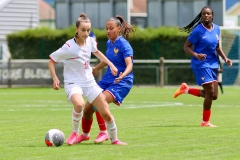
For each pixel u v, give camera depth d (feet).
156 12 385.50
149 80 335.06
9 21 404.98
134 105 195.83
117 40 105.09
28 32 352.69
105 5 393.09
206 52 127.13
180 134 111.65
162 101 215.92
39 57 353.31
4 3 403.34
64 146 97.19
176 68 332.39
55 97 243.40
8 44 354.74
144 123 133.39
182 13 379.14
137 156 85.51
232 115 152.66
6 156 86.63
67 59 97.40
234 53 333.42
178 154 87.20
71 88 97.04
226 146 95.14
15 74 324.39
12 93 272.72
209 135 109.70
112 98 102.73
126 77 103.91
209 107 125.59
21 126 129.29
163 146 95.66
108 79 105.29
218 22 362.94
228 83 332.39
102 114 97.40
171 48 335.88
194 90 131.64
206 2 368.89
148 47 337.52
